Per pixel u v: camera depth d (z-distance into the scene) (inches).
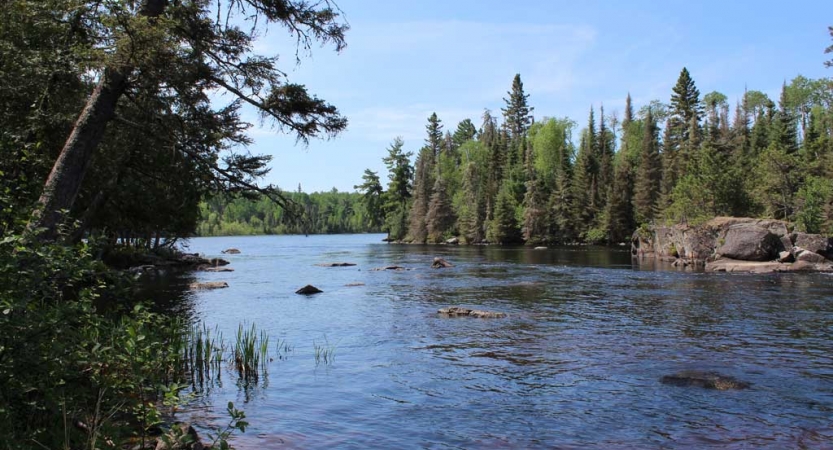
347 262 1887.3
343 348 553.6
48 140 499.8
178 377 406.3
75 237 516.1
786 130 2827.3
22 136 421.7
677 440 308.3
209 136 486.0
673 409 361.1
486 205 3631.9
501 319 716.7
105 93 394.9
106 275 271.7
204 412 356.5
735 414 350.3
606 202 3176.7
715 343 560.1
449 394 398.9
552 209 3324.3
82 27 444.8
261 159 519.5
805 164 1900.8
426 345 565.6
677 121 3457.2
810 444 301.1
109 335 260.7
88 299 256.2
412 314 767.7
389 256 2310.5
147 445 277.7
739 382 415.8
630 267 1583.4
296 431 323.3
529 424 335.3
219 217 5713.6
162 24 362.9
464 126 6127.0
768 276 1256.2
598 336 601.9
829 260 1411.2
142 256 1608.0
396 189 4566.9
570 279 1240.2
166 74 394.0
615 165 3673.7
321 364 489.4
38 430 229.6
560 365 479.8
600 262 1800.0
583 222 3250.5
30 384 227.0
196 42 435.2
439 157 4739.2
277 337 610.2
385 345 566.9
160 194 788.0
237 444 300.7
